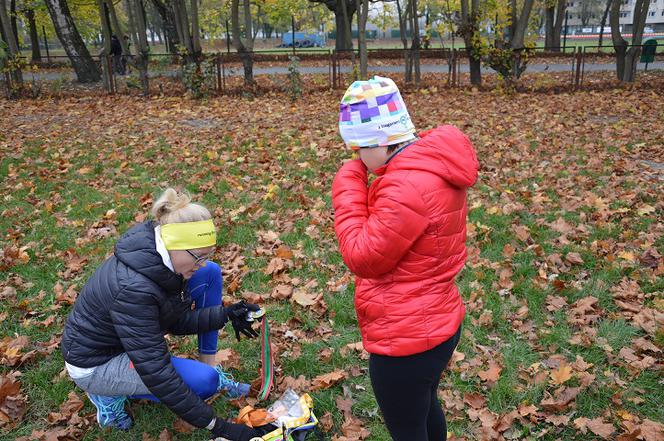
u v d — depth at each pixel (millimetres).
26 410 3018
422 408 2100
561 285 4066
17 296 4172
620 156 7680
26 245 5051
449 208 1875
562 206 5676
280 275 4387
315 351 3471
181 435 2826
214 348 3154
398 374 2008
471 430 2836
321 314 3861
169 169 7543
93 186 6895
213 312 2893
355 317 3807
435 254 1904
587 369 3217
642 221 5219
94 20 29719
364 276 1946
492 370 3197
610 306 3855
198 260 2459
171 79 16922
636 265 4363
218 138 9586
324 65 28156
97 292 2473
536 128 9828
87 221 5637
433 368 2010
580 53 15469
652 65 23938
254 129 10297
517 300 3959
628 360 3254
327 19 38656
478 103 13672
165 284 2434
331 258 4672
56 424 2920
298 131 10070
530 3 15328
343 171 2064
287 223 5402
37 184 6941
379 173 1989
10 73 15695
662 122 10203
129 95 16094
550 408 2910
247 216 5664
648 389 3057
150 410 2977
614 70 21984
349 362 3367
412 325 1939
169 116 12297
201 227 2412
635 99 13492
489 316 3699
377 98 1865
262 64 29312
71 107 14055
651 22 77188
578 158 7582
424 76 21578
